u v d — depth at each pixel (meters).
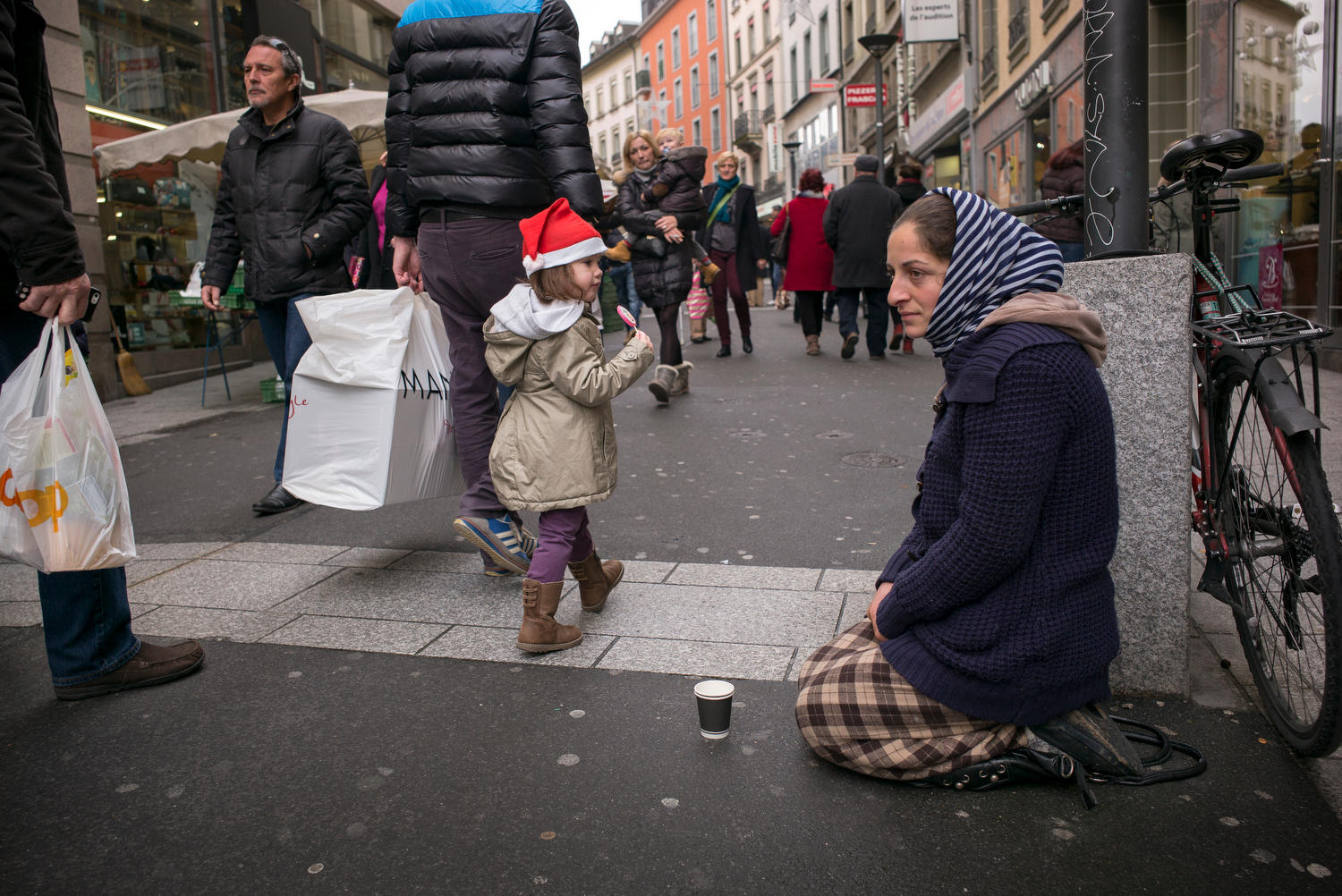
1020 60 18.09
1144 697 2.64
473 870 1.99
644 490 5.02
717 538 4.18
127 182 10.61
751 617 3.27
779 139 50.47
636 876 1.96
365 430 3.55
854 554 3.90
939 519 2.12
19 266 2.42
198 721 2.68
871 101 19.84
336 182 4.93
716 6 57.94
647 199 7.52
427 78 3.51
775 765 2.36
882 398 7.54
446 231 3.52
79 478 2.55
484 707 2.70
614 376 2.94
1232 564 2.61
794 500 4.74
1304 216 8.41
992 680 2.07
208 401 9.18
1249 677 2.74
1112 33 2.68
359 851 2.07
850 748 2.25
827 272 10.34
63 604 2.78
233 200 5.03
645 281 7.64
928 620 2.15
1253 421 2.43
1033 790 2.23
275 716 2.69
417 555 4.09
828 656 2.41
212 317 9.16
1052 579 2.01
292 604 3.56
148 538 4.54
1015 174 18.55
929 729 2.20
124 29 10.59
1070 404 1.93
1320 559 2.11
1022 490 1.92
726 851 2.03
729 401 7.66
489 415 3.68
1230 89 9.65
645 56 71.00
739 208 10.52
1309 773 2.26
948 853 2.00
